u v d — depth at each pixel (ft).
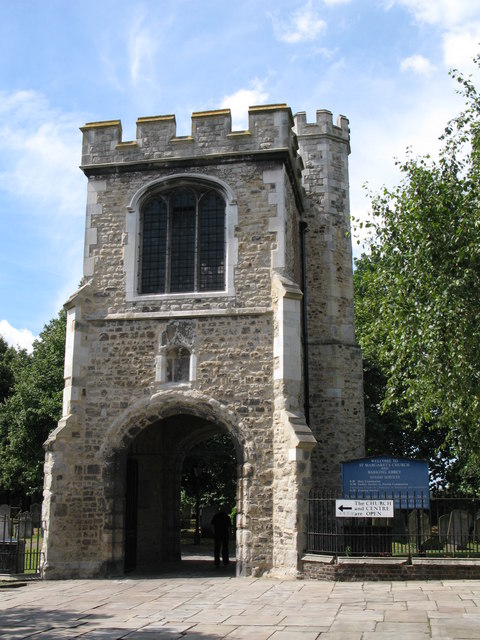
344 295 58.49
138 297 48.44
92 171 51.06
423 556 39.40
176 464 60.49
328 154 60.70
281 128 49.01
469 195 38.06
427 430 80.07
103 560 44.88
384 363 75.31
